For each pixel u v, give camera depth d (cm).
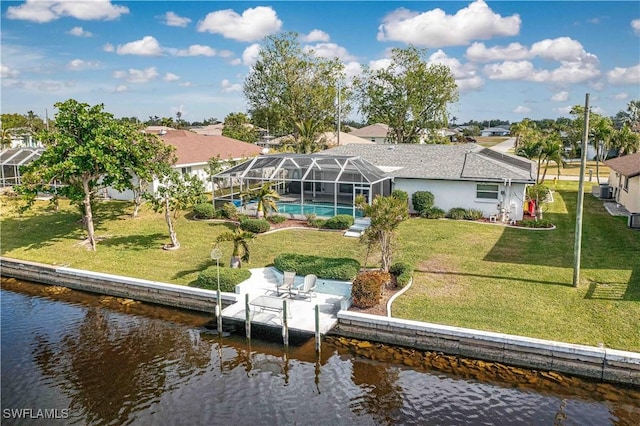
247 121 8856
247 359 1437
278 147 6262
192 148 4331
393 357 1424
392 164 3403
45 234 2753
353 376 1330
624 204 3238
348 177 3022
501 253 2169
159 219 3066
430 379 1304
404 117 6291
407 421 1132
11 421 1150
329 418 1149
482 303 1611
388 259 1828
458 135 10088
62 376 1351
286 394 1252
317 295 1788
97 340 1576
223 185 3769
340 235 2588
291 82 5869
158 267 2142
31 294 2034
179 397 1244
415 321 1482
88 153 2319
